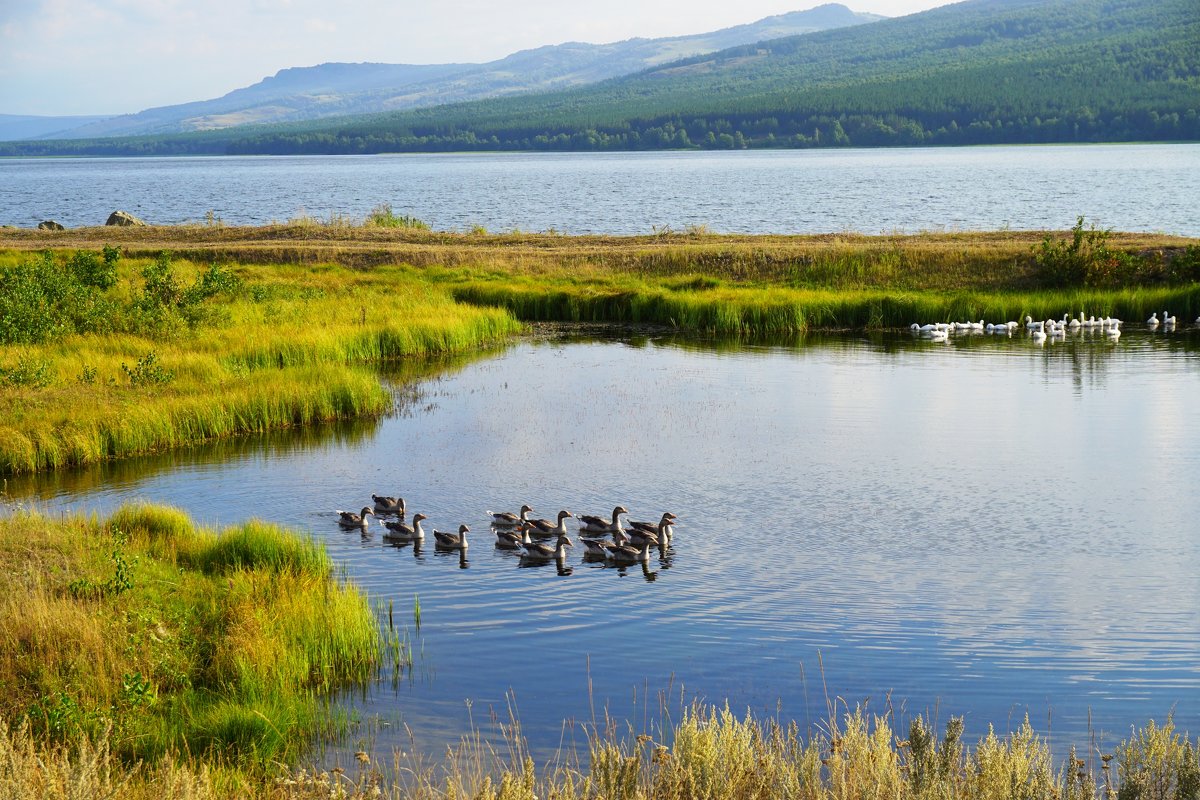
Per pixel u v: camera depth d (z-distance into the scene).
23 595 17.36
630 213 122.25
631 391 38.94
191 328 43.44
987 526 24.17
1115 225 97.62
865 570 21.58
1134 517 24.69
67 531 20.91
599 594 20.56
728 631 18.72
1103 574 21.28
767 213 117.62
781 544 23.17
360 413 35.72
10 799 11.16
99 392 33.88
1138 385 39.38
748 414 35.12
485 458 30.27
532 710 15.91
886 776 12.02
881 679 16.88
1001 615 19.30
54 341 40.34
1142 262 59.38
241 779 13.21
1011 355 46.00
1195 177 157.00
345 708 15.99
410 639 18.50
